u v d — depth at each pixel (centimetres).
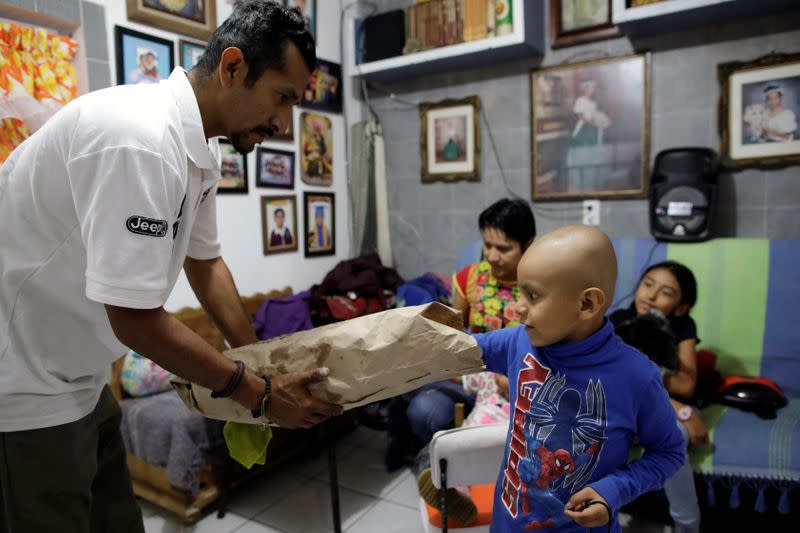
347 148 319
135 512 120
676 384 178
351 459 243
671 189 228
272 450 225
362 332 88
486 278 191
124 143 76
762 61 218
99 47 192
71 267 88
